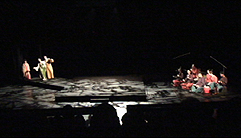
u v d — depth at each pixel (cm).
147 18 1437
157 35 1499
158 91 967
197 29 1295
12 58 1371
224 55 1238
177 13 1306
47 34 1464
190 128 176
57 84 1142
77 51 1634
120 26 1530
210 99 793
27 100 895
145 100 842
